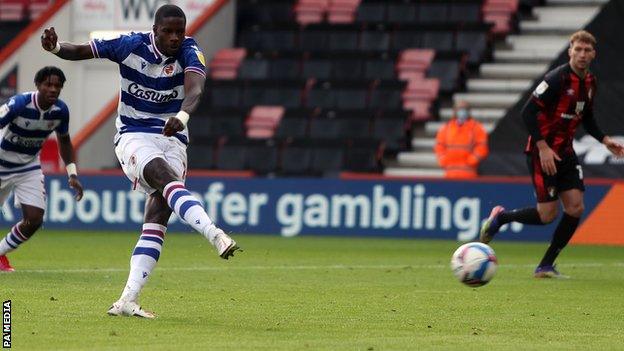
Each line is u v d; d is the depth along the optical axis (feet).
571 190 146.20
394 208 232.32
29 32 292.61
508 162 253.03
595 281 143.54
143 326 90.84
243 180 239.71
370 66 291.79
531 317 103.81
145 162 95.09
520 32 299.99
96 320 93.76
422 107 280.92
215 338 84.94
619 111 259.39
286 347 80.74
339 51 297.53
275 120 282.56
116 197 244.22
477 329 94.17
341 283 134.82
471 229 228.63
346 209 234.58
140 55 96.68
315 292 122.72
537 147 144.05
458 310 108.17
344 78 291.79
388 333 90.38
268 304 109.91
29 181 142.20
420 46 296.71
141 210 242.99
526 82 285.43
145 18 290.56
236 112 285.64
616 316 106.11
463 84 287.48
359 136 276.21
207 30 298.56
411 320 99.55
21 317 95.25
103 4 292.40
